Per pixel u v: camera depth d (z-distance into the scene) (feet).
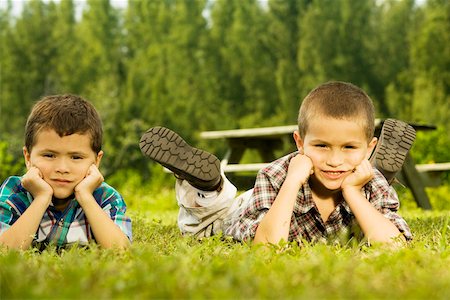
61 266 9.04
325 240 12.80
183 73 113.50
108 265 8.59
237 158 35.35
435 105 92.43
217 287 7.14
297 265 8.95
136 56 120.37
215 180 13.37
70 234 12.24
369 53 114.01
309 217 12.85
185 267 8.54
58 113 11.89
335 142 12.09
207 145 108.68
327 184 12.31
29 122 12.14
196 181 13.34
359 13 114.21
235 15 116.67
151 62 114.21
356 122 12.09
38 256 10.28
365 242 12.12
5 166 50.47
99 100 100.63
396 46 114.01
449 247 11.14
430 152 42.39
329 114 12.03
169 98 111.45
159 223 16.93
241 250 10.43
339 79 112.06
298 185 12.13
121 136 95.40
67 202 12.37
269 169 13.03
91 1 124.67
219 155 108.58
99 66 122.21
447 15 98.63
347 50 113.09
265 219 11.98
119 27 125.70
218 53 116.57
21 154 73.61
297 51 116.16
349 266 8.63
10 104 125.39
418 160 42.01
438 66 97.14
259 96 114.62
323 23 113.29
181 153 13.23
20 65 126.00
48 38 126.52
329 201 12.94
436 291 7.24
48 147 11.87
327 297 6.92
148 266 8.46
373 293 7.13
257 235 12.00
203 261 9.63
